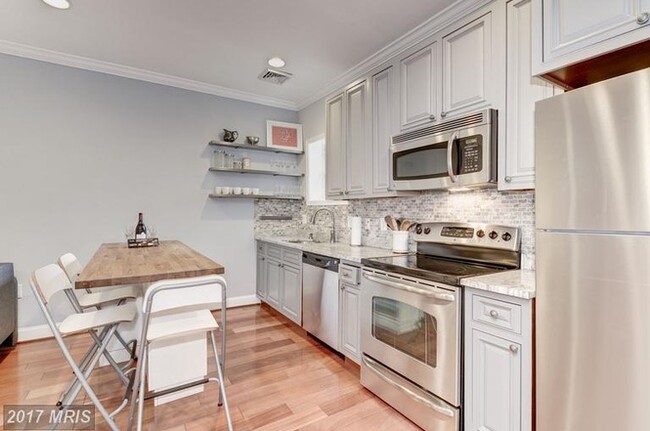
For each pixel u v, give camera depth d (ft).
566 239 4.06
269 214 13.97
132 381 6.70
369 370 7.25
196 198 12.37
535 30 4.74
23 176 9.76
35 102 9.87
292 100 13.78
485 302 5.10
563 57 4.42
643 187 3.42
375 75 8.95
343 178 10.21
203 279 4.88
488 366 5.06
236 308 13.23
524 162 5.60
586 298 3.88
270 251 12.46
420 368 6.04
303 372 8.11
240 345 9.68
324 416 6.41
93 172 10.66
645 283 3.42
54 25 8.25
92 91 10.61
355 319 7.96
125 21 8.04
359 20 7.79
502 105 5.92
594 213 3.80
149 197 11.52
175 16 7.82
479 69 6.33
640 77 3.43
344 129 10.17
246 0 7.17
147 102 11.46
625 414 3.59
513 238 6.45
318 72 10.87
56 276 6.03
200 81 11.85
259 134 13.58
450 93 6.89
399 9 7.30
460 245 7.36
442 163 6.82
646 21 3.68
